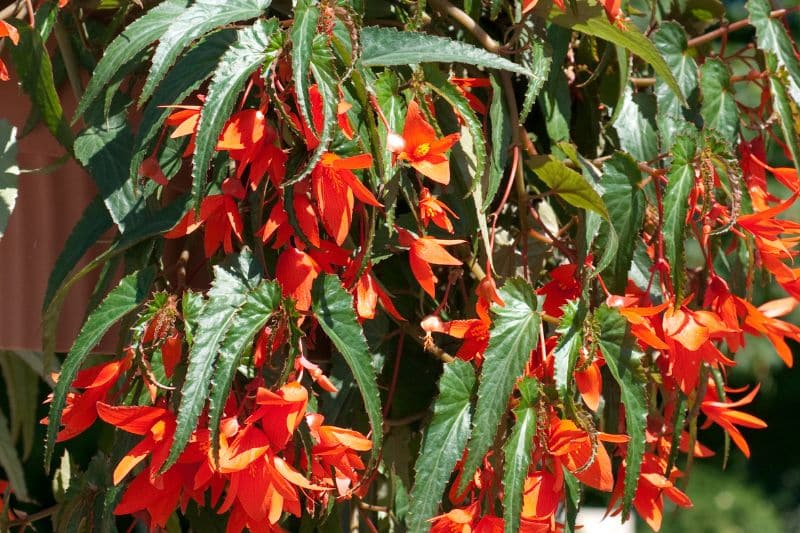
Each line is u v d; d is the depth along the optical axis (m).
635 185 1.03
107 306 0.96
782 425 4.92
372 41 0.98
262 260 0.96
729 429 1.12
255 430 0.92
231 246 0.97
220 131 0.91
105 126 1.01
